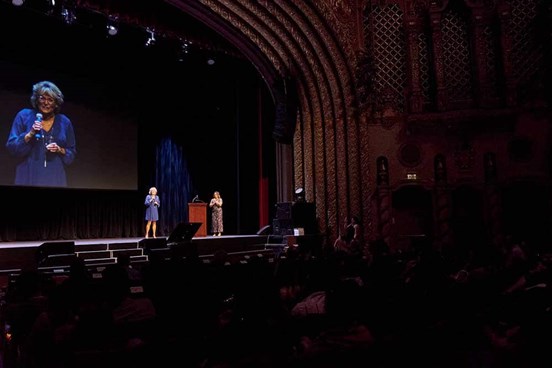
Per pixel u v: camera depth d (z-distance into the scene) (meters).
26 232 17.44
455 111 16.88
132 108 19.75
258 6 17.67
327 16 17.75
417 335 4.06
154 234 18.77
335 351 3.58
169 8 17.28
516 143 17.02
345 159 18.34
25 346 3.99
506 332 4.42
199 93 22.36
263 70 19.58
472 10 17.44
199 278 7.19
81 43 18.08
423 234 17.53
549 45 16.86
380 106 17.92
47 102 17.20
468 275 6.81
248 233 22.17
